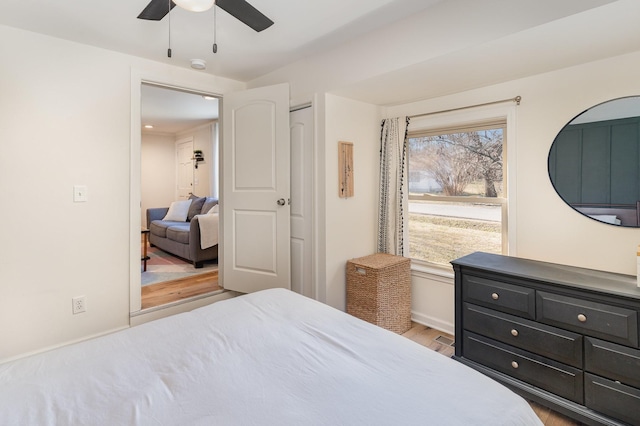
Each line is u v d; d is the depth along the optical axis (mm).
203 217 4348
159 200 7055
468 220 2719
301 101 2775
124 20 2059
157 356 1080
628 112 1888
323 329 1277
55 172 2270
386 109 3143
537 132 2234
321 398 864
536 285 1774
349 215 2885
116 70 2514
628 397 1504
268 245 2971
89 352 1103
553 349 1725
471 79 2311
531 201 2279
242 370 998
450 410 813
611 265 1975
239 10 1564
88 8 1917
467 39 1777
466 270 2078
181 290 3371
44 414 802
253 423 777
